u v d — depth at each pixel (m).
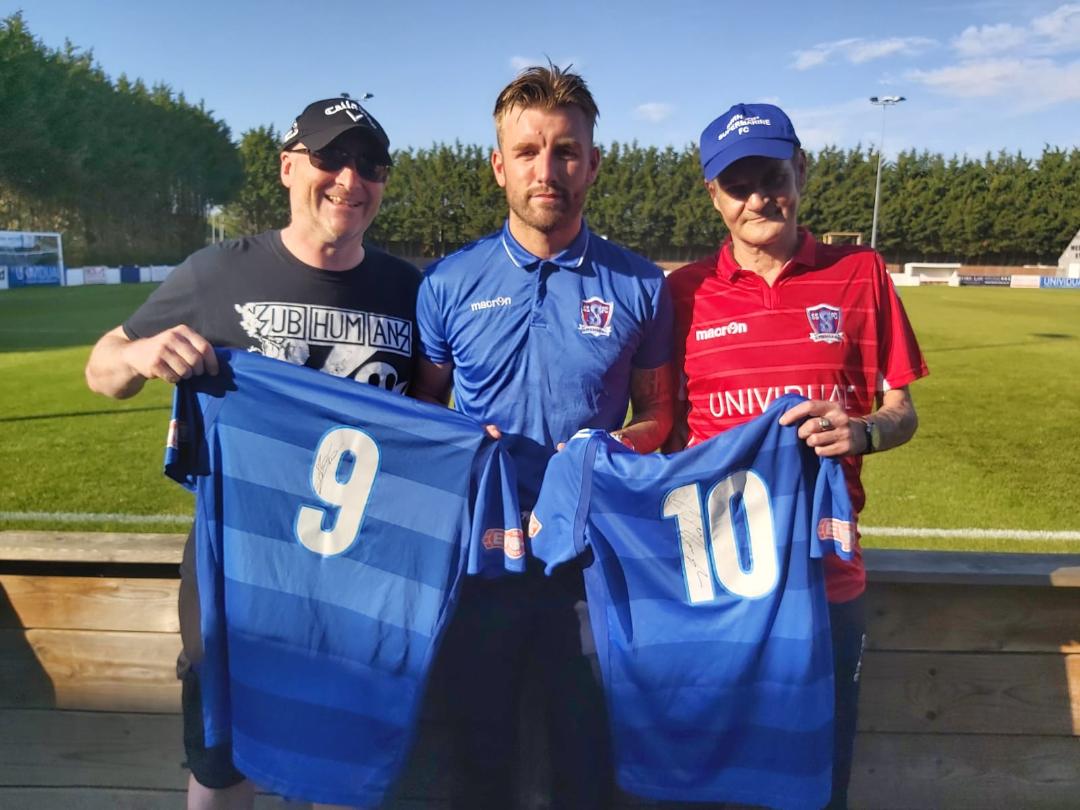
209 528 2.17
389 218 68.12
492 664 2.15
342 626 2.19
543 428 2.21
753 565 2.11
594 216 68.31
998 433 8.09
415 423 2.13
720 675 2.12
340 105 2.27
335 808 2.36
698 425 2.38
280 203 73.31
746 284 2.33
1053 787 2.45
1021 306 27.83
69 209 47.34
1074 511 5.53
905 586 2.36
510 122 2.12
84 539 2.42
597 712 2.15
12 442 7.02
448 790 2.40
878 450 2.08
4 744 2.51
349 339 2.35
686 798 2.15
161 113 56.69
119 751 2.49
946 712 2.42
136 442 7.06
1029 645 2.38
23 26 43.66
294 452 2.18
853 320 2.26
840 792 2.19
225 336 2.31
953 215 63.34
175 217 58.59
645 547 2.11
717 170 2.24
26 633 2.45
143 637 2.43
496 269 2.23
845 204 65.38
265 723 2.20
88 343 14.35
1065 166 62.22
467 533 2.12
